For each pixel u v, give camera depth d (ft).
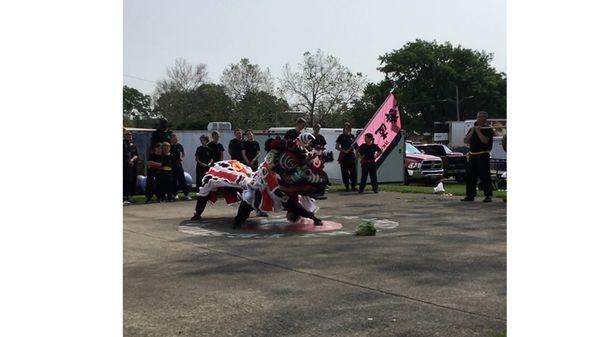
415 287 17.99
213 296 17.17
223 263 21.74
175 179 46.73
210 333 13.97
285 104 193.36
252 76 200.64
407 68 227.81
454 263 21.38
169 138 46.39
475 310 15.53
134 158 45.93
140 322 14.83
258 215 35.60
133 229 30.48
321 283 18.61
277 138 30.55
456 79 224.74
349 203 42.91
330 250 24.14
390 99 62.75
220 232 29.35
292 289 17.90
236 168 32.40
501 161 57.31
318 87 182.80
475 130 41.86
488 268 20.53
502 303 16.17
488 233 28.12
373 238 27.04
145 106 206.08
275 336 13.71
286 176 30.27
